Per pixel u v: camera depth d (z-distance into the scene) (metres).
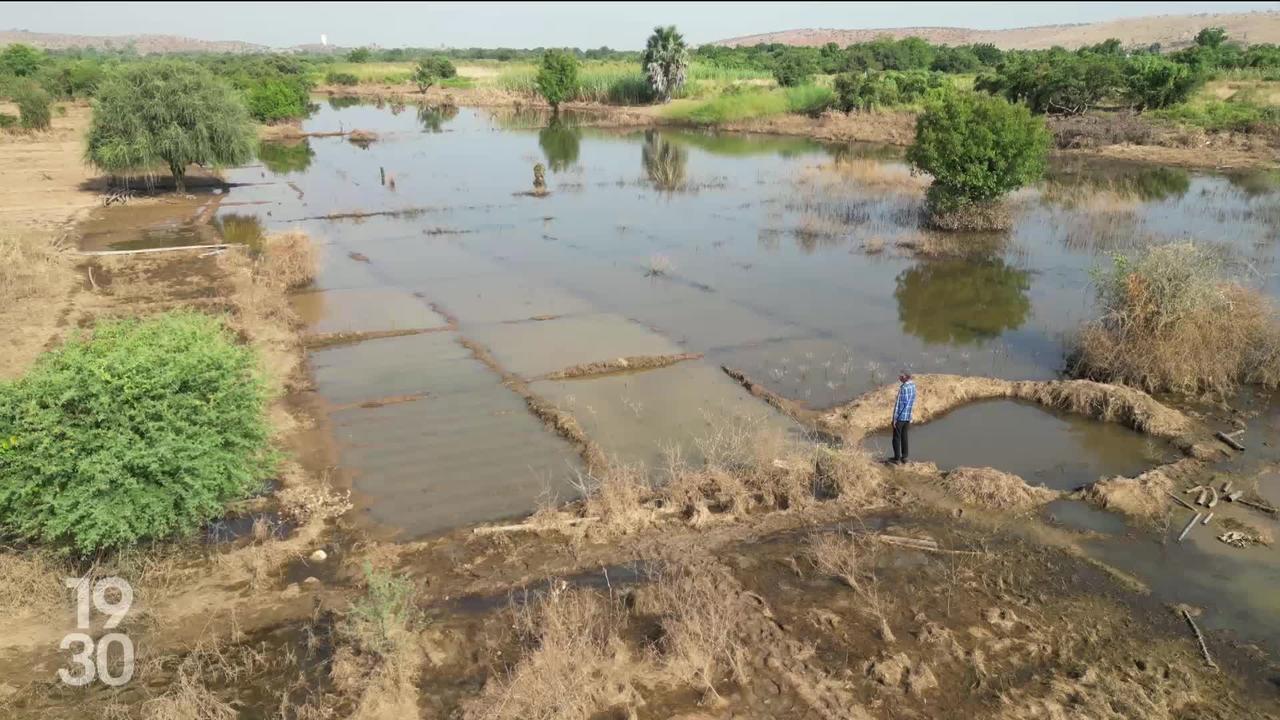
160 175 33.44
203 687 6.48
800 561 8.58
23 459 7.67
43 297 17.09
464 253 21.89
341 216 26.17
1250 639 7.49
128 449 7.90
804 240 23.45
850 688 6.75
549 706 6.35
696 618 7.22
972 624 7.61
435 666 7.02
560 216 26.56
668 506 9.50
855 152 41.31
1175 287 13.32
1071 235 23.16
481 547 8.78
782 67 62.75
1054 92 44.34
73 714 6.41
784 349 15.07
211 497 8.40
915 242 22.73
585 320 16.52
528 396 12.72
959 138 23.25
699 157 39.97
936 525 9.34
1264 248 20.89
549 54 65.62
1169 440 11.42
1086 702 6.57
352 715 6.38
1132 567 8.56
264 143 44.72
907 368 14.24
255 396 9.26
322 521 9.15
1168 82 42.97
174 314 13.73
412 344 15.05
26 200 27.91
